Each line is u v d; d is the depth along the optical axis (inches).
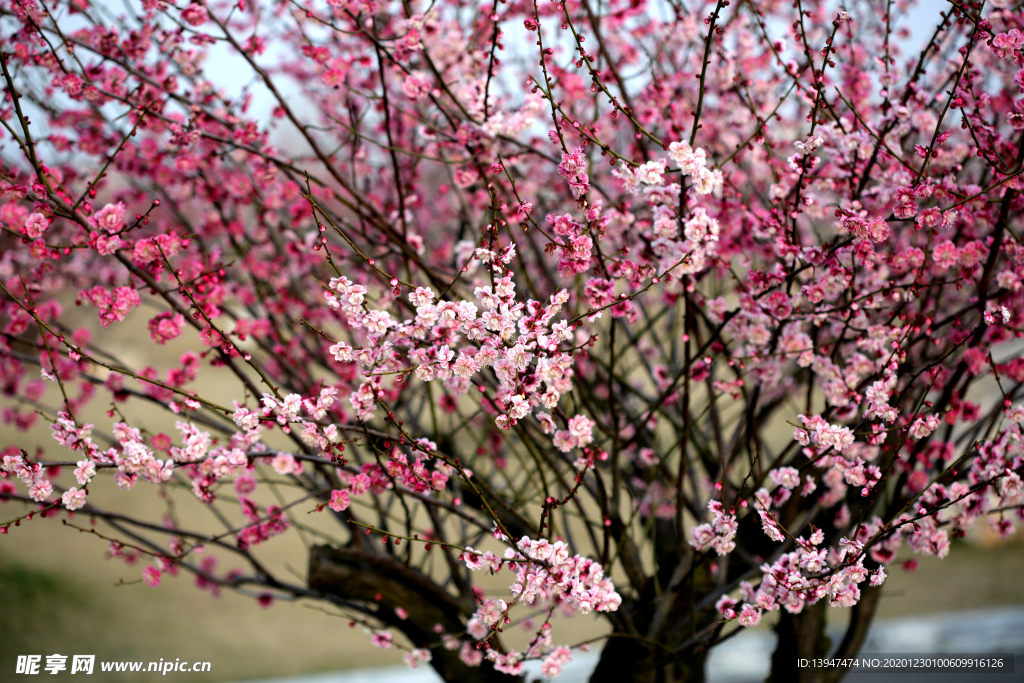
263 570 117.3
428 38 111.5
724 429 142.6
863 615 122.5
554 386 87.2
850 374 95.7
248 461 88.0
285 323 132.3
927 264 104.8
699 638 103.0
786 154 121.3
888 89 97.0
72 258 123.5
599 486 98.0
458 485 121.0
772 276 93.4
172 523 127.0
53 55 98.1
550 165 130.0
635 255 97.6
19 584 273.3
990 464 84.6
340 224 117.0
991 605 287.6
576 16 112.3
